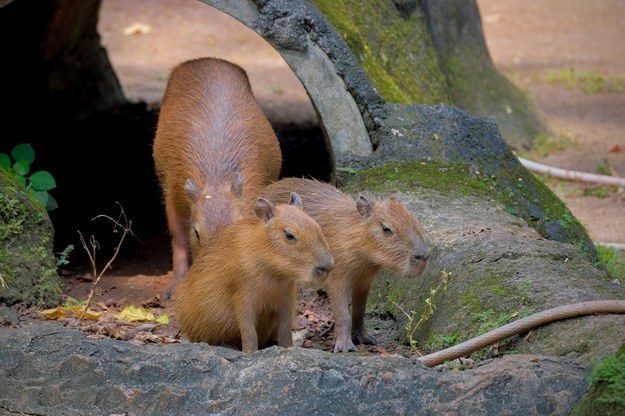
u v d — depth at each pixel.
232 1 12.02
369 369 7.20
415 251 8.62
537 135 18.80
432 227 10.36
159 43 27.47
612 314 7.75
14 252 10.09
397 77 13.73
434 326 8.96
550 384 6.89
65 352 7.88
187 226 11.87
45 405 7.61
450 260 9.52
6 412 7.59
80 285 12.07
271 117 20.31
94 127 19.06
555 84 23.30
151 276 12.80
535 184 12.52
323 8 12.88
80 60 20.14
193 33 28.50
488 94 18.48
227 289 8.59
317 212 9.28
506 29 29.78
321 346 9.62
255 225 8.50
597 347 7.25
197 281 8.84
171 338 9.36
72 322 9.57
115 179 16.81
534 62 25.67
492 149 12.62
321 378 7.17
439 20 18.17
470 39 18.86
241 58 26.36
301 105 21.58
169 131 11.97
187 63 12.72
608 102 21.75
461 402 6.84
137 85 23.09
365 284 9.25
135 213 15.56
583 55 26.53
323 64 12.25
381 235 8.71
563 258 9.36
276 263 8.22
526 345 7.75
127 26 28.94
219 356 7.57
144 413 7.35
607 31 29.50
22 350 7.96
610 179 16.48
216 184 11.03
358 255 8.91
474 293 8.79
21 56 19.00
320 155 17.64
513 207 11.75
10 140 18.09
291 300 8.70
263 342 9.27
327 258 8.11
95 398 7.54
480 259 9.30
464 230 10.19
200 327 8.87
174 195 11.72
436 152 12.31
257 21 12.03
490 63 19.09
